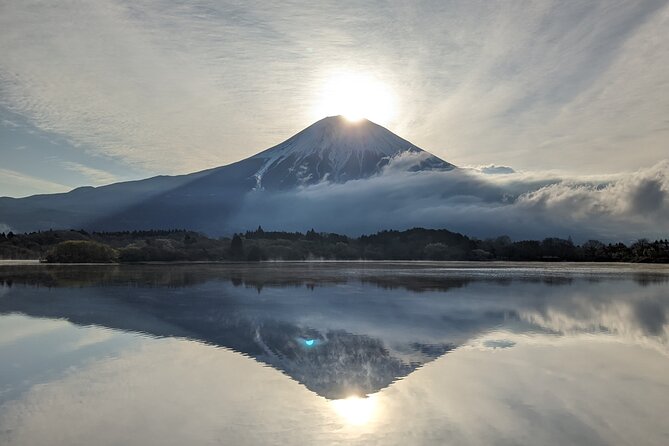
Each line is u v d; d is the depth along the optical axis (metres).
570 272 70.75
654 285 44.47
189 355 15.95
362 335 19.39
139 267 72.94
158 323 21.67
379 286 40.75
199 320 22.52
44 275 51.78
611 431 9.67
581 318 23.64
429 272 64.94
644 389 12.28
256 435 9.52
